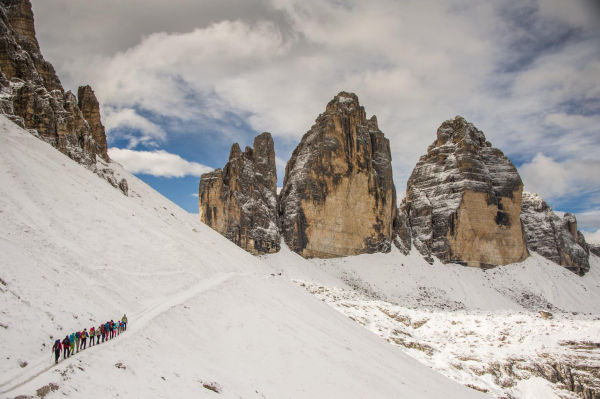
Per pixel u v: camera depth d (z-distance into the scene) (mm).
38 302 29938
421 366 60812
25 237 36906
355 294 105312
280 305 54188
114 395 23969
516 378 73188
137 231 52406
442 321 90375
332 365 42500
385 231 148375
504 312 116688
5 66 68875
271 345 41000
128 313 35656
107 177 70250
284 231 136375
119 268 41906
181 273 48594
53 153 57094
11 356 24141
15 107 62688
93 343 28578
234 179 127312
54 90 74875
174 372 29312
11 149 49438
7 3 82812
